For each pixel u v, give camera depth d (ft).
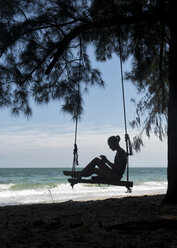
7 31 20.98
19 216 18.34
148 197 31.45
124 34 24.75
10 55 23.35
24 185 88.89
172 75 21.34
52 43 23.97
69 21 22.70
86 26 20.40
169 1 20.34
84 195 60.23
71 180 21.35
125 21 20.24
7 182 121.19
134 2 19.77
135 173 226.17
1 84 23.95
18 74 23.77
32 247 11.14
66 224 14.94
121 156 21.21
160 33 23.53
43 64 25.26
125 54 28.02
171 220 13.43
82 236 12.48
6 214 19.74
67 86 26.89
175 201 20.30
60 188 81.87
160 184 104.06
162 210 16.72
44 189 78.13
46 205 27.30
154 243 11.31
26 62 23.88
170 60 21.56
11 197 58.08
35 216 17.94
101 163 21.61
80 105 26.86
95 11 21.74
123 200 28.63
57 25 21.27
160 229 13.07
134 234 12.72
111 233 12.77
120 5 20.58
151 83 32.35
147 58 24.14
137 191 70.95
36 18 21.38
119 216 15.81
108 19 20.26
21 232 13.47
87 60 26.73
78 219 15.12
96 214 17.16
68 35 20.12
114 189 77.77
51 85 26.96
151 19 20.34
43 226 14.46
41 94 27.17
